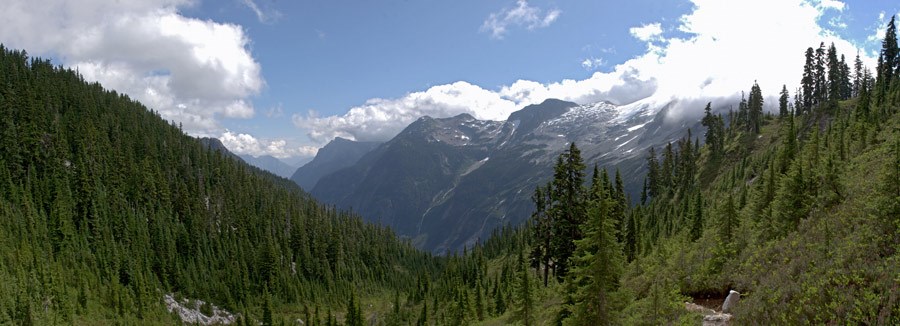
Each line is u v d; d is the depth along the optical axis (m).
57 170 136.75
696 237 51.97
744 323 18.14
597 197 39.31
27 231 108.25
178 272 127.62
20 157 130.12
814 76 126.75
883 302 14.47
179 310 116.50
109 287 107.50
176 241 143.62
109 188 146.88
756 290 20.22
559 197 40.97
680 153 138.00
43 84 179.88
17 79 166.50
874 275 16.14
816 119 113.06
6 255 95.06
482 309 79.88
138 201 152.38
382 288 188.38
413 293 156.50
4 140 128.88
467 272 137.38
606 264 21.14
